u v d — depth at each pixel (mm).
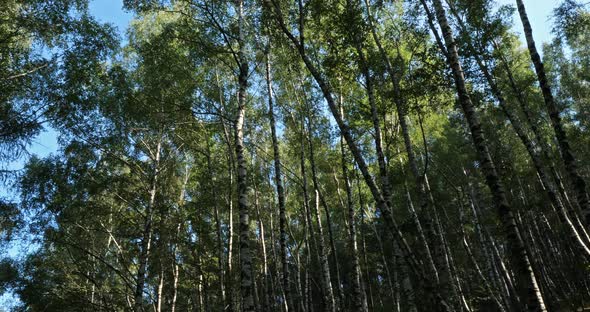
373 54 12648
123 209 19094
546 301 16625
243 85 12000
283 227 14320
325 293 14680
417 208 24875
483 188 27391
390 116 17453
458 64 8297
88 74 12609
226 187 19609
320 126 18438
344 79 14742
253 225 28734
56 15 11492
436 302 8172
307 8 11508
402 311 24266
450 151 23688
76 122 13547
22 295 15867
